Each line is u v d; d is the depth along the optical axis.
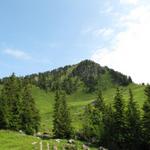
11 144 83.19
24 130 113.44
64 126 114.81
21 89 122.56
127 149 98.75
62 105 119.12
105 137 105.94
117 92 105.25
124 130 99.25
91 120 117.88
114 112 105.06
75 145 88.31
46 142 86.12
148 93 95.31
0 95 114.44
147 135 92.69
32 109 120.62
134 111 100.56
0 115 109.94
